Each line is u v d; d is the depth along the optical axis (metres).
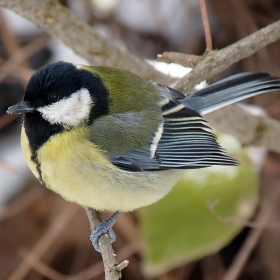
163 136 2.46
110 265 2.42
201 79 2.47
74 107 2.44
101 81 2.45
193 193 2.50
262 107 2.56
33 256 2.53
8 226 2.56
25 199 2.56
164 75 2.50
